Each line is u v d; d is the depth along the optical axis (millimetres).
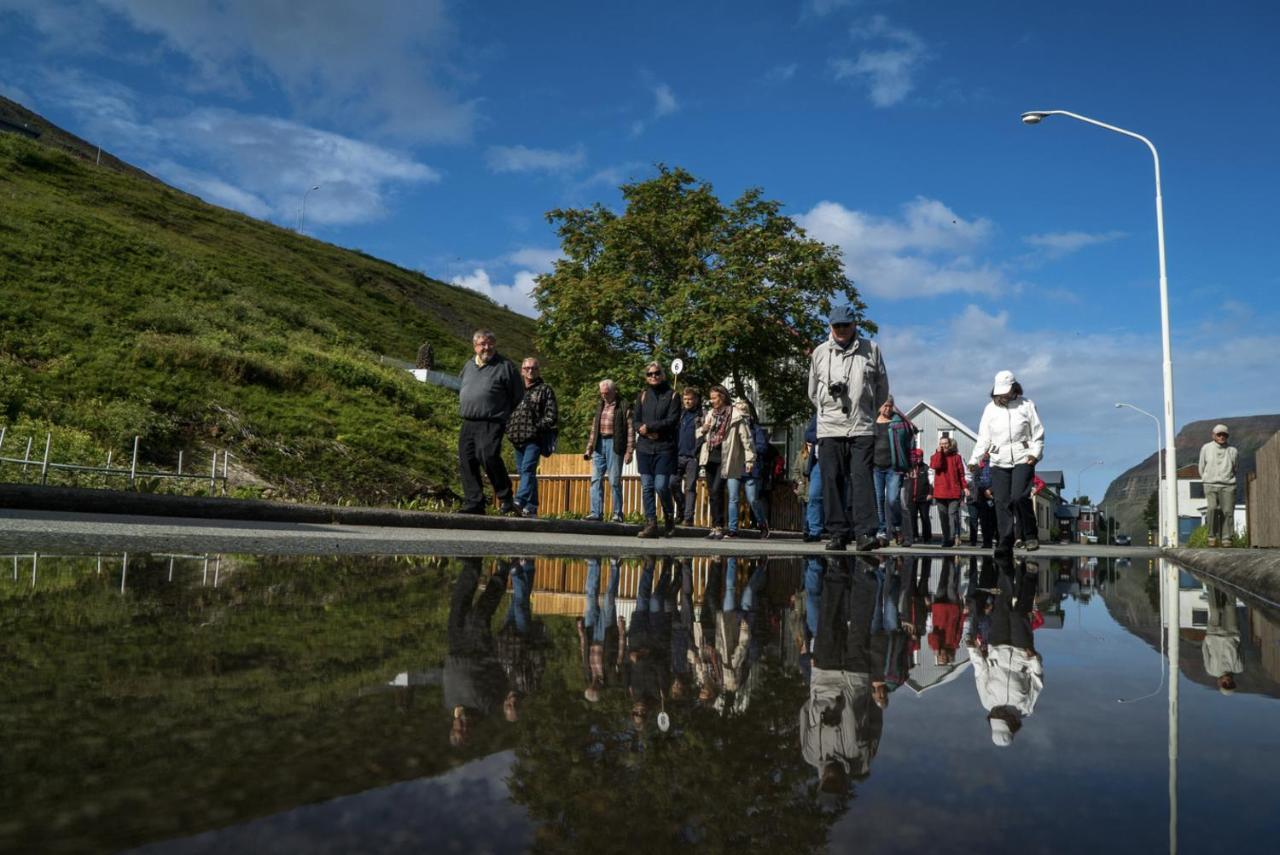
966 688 1207
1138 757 802
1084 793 676
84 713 809
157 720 791
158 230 45219
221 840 477
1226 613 2730
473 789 627
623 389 27000
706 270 29516
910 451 13312
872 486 6727
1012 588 3699
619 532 10375
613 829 557
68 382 21234
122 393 21750
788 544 8414
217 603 1852
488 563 3693
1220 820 604
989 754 808
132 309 28734
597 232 31219
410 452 25609
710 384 28844
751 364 28359
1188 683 1286
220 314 33281
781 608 2434
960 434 45594
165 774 615
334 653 1264
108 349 24219
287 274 48781
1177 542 17438
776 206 30484
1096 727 937
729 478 11000
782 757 784
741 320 26250
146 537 3893
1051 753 812
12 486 6418
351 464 23188
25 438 16188
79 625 1442
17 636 1299
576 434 29203
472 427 8875
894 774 730
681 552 5633
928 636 1902
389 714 867
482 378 8883
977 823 591
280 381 27281
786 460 30828
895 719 972
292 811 545
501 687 1070
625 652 1453
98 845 458
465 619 1797
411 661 1231
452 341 52531
